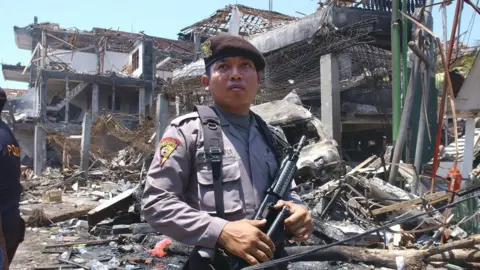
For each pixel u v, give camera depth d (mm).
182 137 1706
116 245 7168
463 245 5016
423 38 8086
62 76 30344
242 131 1837
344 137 20844
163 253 6379
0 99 2752
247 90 1802
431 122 10906
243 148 1768
